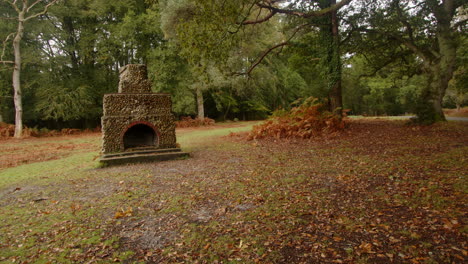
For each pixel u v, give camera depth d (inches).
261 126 640.4
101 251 146.2
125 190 259.9
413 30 620.4
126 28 1081.4
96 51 1205.1
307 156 379.2
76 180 313.6
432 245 132.0
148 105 442.0
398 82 1411.2
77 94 1104.2
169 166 374.3
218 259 132.3
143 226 175.9
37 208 221.9
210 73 1111.0
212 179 283.9
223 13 382.3
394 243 136.6
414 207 175.2
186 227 170.4
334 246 137.6
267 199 209.9
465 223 148.1
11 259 141.8
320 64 647.1
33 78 1089.4
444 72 565.0
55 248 151.8
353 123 733.3
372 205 185.0
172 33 740.7
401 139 450.9
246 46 722.2
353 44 666.8
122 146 422.6
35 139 910.4
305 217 173.2
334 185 235.3
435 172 245.4
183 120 1320.1
